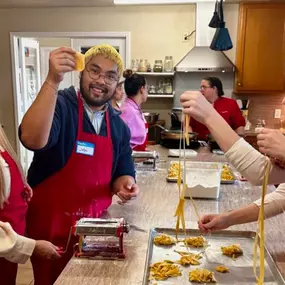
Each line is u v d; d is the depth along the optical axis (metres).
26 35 4.85
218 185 1.87
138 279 1.09
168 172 2.41
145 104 4.84
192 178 1.91
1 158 1.43
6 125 5.07
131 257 1.23
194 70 4.39
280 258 1.23
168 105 4.82
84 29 4.78
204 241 1.34
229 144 1.06
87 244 1.28
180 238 1.38
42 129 1.33
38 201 1.64
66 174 1.61
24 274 2.76
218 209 1.73
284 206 1.28
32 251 1.29
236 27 4.52
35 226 1.65
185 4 4.57
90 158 1.63
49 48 6.16
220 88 3.93
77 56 1.31
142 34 4.72
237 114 3.90
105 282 1.07
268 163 0.96
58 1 4.39
